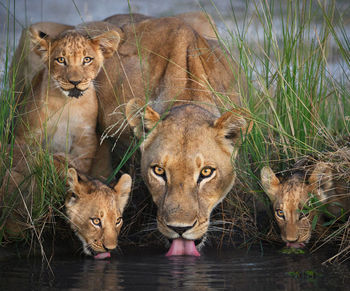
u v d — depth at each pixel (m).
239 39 12.59
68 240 9.27
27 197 9.26
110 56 11.63
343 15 14.45
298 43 12.21
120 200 9.08
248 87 11.80
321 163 9.48
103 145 11.80
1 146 9.91
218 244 9.50
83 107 11.54
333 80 12.32
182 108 9.33
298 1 11.62
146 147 9.11
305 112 11.12
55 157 10.09
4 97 10.51
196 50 10.93
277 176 10.30
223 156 9.02
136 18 13.91
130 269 7.97
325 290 7.08
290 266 8.16
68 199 8.99
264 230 9.96
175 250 8.73
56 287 7.12
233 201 10.24
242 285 7.26
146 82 10.94
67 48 11.22
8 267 7.99
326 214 9.60
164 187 8.74
